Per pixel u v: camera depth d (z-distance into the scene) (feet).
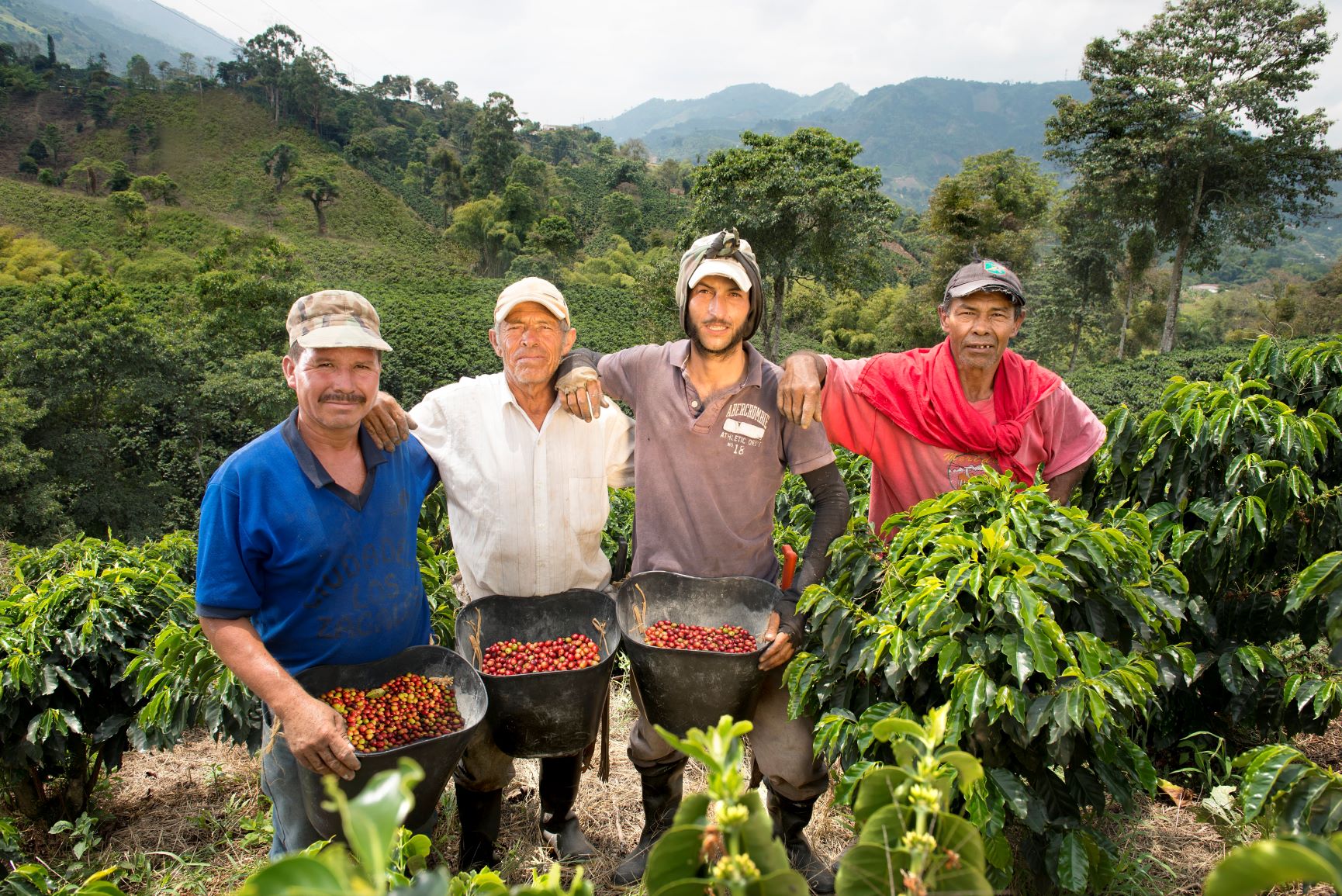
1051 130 147.74
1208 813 10.78
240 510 8.56
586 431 10.46
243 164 371.35
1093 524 9.39
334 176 361.92
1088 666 8.34
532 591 10.59
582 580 10.87
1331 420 11.96
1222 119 128.26
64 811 13.89
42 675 12.82
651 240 369.50
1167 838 11.39
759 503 10.53
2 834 11.17
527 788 13.10
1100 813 9.26
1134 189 139.64
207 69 460.14
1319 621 11.70
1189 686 12.69
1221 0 129.08
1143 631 9.30
